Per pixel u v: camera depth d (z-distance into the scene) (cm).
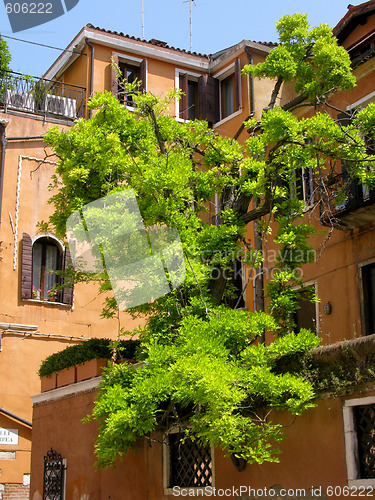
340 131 1054
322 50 1191
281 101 1923
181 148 1242
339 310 1416
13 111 1878
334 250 1450
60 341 1830
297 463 870
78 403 1300
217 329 933
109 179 1120
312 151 1087
